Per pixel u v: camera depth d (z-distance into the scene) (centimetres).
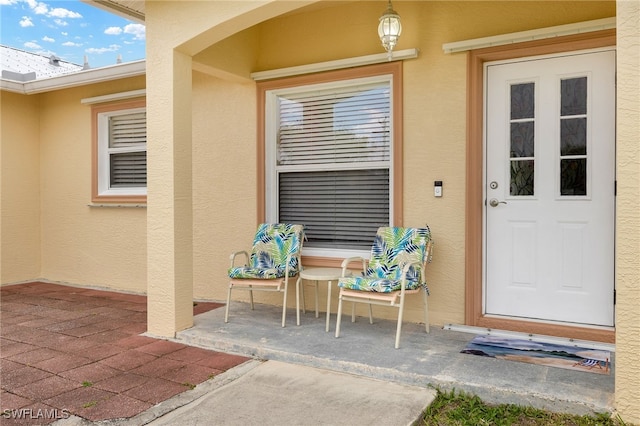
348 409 283
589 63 384
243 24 396
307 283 500
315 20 497
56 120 706
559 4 389
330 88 495
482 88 423
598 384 293
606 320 382
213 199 558
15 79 684
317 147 508
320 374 337
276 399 299
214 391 312
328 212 506
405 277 376
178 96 427
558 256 399
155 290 432
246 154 537
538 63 402
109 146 671
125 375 338
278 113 530
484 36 416
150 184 434
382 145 472
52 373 342
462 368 323
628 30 255
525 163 410
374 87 476
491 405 289
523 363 331
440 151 434
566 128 394
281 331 419
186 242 434
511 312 418
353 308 448
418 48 442
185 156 434
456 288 429
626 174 256
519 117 412
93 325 468
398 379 320
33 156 720
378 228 466
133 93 618
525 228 411
